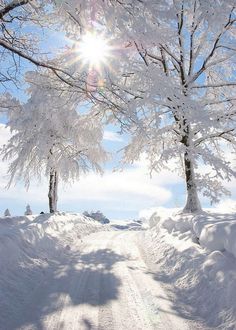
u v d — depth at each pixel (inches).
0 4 422.9
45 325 218.4
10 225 521.3
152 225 773.9
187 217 493.4
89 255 466.0
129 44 343.9
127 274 351.3
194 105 406.6
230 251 289.7
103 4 316.5
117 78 359.6
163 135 626.5
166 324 224.4
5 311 237.6
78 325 219.5
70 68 361.4
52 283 316.8
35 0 387.5
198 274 297.4
